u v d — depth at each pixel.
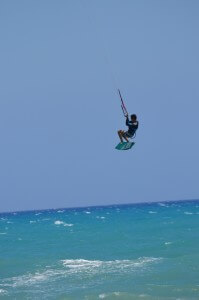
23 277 100.06
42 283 93.69
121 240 154.12
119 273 99.69
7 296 84.19
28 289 89.19
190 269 100.81
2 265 114.69
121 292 82.75
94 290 86.38
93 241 154.88
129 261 113.44
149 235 164.88
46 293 85.56
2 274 104.25
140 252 127.44
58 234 183.75
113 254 126.56
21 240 167.00
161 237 157.38
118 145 73.12
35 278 98.56
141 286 87.81
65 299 80.50
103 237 164.88
